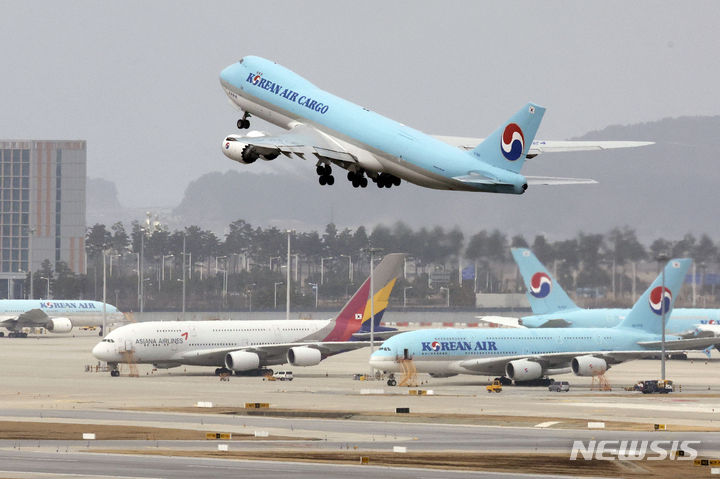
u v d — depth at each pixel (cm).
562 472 17412
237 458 18612
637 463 18550
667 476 17162
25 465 17675
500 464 18162
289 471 17100
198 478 16312
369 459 18550
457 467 17738
